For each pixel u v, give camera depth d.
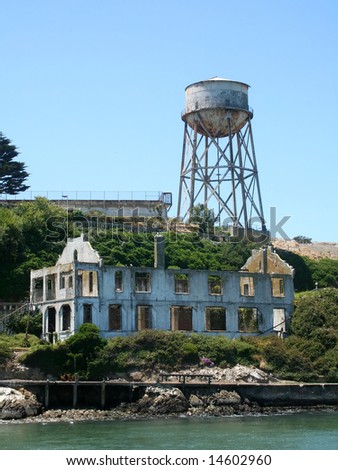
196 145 139.50
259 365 95.06
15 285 111.00
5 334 95.88
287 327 105.62
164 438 65.56
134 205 139.25
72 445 61.94
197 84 138.50
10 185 147.12
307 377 94.19
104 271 97.62
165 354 91.38
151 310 99.62
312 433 69.06
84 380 87.56
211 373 91.00
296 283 135.25
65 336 96.12
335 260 143.75
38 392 83.31
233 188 137.38
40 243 117.50
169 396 83.62
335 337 100.00
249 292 107.31
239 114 137.62
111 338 93.44
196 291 102.06
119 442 63.41
